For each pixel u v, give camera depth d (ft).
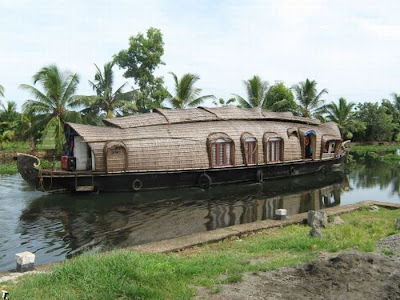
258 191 63.52
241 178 69.31
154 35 122.62
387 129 173.99
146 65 122.01
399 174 89.30
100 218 45.24
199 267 22.31
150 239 37.27
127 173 57.31
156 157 59.21
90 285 18.47
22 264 23.82
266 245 28.94
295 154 77.10
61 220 44.27
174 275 20.51
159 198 56.54
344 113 153.38
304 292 18.40
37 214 46.91
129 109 111.45
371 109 177.37
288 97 127.24
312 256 24.82
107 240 36.88
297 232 33.63
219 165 65.05
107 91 104.94
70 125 58.49
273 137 72.49
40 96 96.73
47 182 54.95
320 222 35.63
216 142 64.54
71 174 55.16
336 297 17.63
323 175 84.58
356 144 172.14
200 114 68.44
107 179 57.16
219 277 20.90
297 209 51.49
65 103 98.58
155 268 21.40
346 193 65.05
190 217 46.21
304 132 79.25
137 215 46.78
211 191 62.49
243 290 18.86
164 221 44.16
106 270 20.12
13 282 20.66
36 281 19.44
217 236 31.78
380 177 84.28
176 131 62.95
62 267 20.79
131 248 28.68
